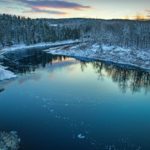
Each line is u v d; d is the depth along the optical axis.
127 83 44.34
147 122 26.64
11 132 22.94
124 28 137.62
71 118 27.14
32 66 59.31
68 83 42.59
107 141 22.30
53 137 22.67
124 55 74.19
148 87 41.94
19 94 35.50
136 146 21.61
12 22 122.88
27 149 20.53
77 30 158.00
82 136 23.00
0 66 54.94
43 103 31.80
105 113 29.00
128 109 30.50
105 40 111.69
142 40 100.81
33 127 24.64
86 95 35.53
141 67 60.50
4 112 28.56
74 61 69.81
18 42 113.19
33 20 136.50
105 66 62.19
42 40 125.06
